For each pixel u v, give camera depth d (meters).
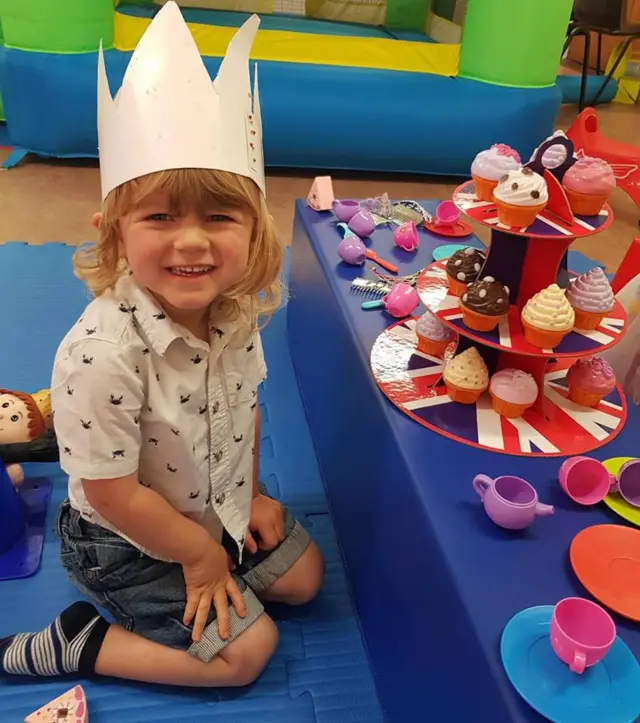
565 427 0.90
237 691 0.89
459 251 0.97
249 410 0.88
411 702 0.78
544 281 0.89
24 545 1.03
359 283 1.19
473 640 0.63
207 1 3.19
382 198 1.49
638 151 2.21
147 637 0.87
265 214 0.77
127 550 0.86
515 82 2.61
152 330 0.73
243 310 0.83
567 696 0.58
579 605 0.62
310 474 1.25
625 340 1.07
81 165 2.52
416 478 0.80
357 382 1.03
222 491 0.87
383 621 0.88
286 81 2.48
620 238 2.36
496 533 0.74
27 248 1.87
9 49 2.33
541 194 0.82
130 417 0.74
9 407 1.08
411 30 3.25
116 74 2.37
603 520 0.77
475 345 0.94
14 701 0.86
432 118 2.59
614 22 3.32
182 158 0.68
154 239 0.70
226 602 0.87
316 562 1.00
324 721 0.87
